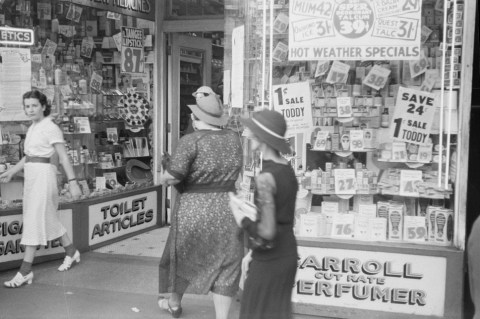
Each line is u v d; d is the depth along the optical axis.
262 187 2.88
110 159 6.46
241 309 3.01
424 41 4.30
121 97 6.57
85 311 4.36
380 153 4.45
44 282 4.98
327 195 4.52
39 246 5.43
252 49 4.53
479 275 2.58
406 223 4.29
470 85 4.01
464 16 3.99
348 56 4.12
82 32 6.18
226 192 3.98
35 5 5.68
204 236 3.93
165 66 6.86
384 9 4.04
